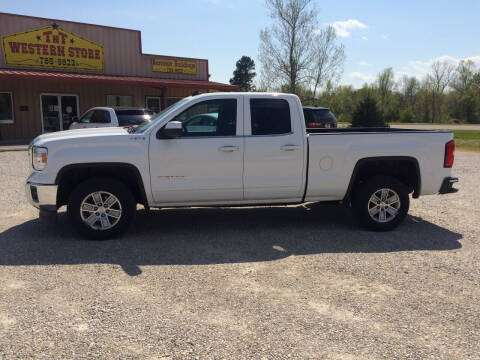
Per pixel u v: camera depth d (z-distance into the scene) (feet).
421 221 21.40
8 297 12.28
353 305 12.03
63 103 69.82
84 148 17.24
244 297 12.48
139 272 14.33
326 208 24.17
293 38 113.39
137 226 20.10
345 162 18.93
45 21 65.31
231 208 24.06
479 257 16.06
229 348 9.83
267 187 18.61
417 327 10.87
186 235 18.70
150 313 11.44
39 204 17.21
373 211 19.44
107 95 74.49
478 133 106.22
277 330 10.64
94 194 17.56
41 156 17.17
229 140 18.06
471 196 27.78
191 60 83.97
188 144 17.76
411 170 20.03
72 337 10.21
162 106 74.28
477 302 12.30
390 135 19.19
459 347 9.98
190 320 11.09
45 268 14.56
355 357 9.53
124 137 17.52
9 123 65.00
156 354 9.57
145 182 17.71
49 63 66.59
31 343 9.93
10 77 57.47
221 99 18.29
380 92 236.22
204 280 13.71
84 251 16.39
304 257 15.96
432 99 259.80
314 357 9.50
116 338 10.19
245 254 16.25
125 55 75.05
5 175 34.04
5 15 61.67
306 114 45.19
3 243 17.26
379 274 14.32
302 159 18.62
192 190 18.10
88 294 12.55
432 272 14.52
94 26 70.64
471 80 255.91
